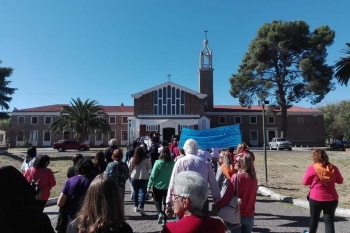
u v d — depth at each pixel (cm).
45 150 4556
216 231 238
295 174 1645
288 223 699
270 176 1554
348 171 1784
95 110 4750
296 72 4834
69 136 5847
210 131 954
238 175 430
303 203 886
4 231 225
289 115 5759
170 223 243
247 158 438
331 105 8162
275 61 4884
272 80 4888
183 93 5253
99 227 227
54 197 1009
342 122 7156
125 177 650
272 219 736
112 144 841
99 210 233
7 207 229
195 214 246
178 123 5112
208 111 5756
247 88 4888
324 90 4447
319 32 4659
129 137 5059
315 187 514
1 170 237
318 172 510
